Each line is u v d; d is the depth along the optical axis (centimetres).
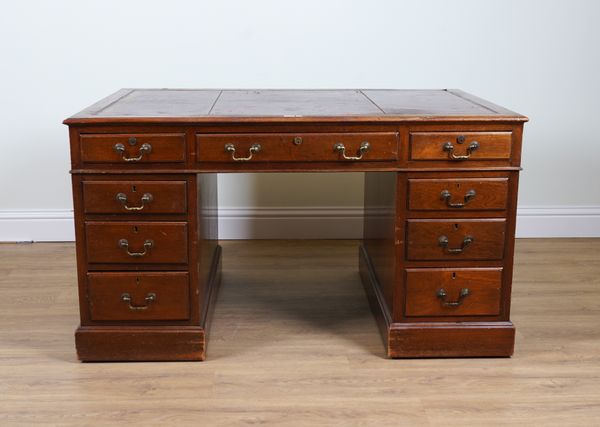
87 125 237
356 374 245
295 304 304
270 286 325
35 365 249
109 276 248
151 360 253
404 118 240
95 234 245
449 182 245
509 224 249
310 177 383
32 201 378
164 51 365
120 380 240
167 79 368
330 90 319
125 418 218
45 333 274
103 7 359
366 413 221
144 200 241
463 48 370
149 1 359
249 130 240
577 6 368
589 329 280
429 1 365
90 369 247
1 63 361
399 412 221
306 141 242
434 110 254
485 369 248
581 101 379
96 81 366
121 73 366
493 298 254
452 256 251
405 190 246
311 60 369
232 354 259
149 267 248
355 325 284
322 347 265
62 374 244
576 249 373
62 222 381
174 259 247
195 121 237
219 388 235
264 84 370
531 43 371
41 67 363
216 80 369
